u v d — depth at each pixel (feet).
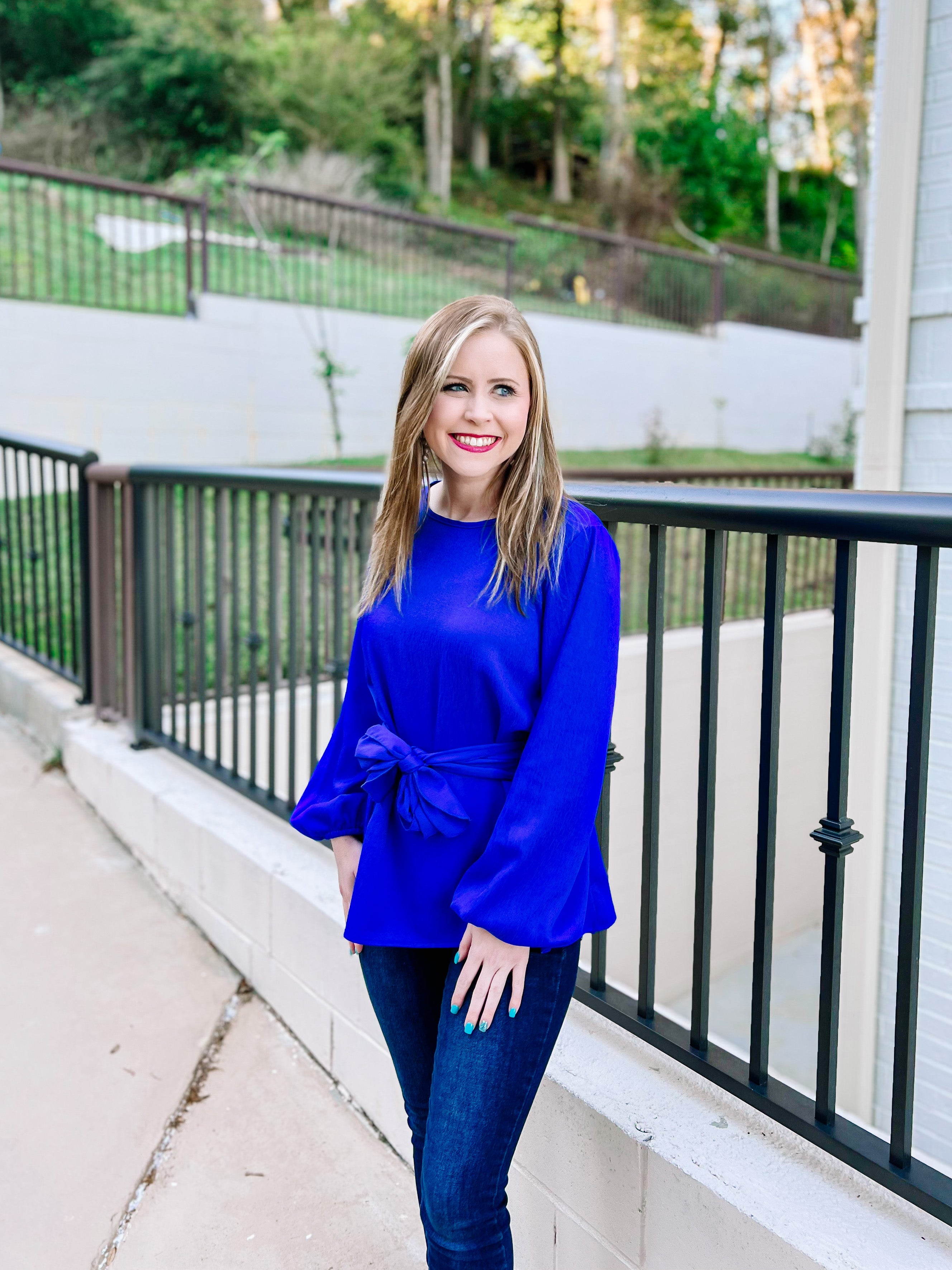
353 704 4.39
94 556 11.66
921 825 3.76
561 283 43.78
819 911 20.83
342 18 69.36
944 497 3.53
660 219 74.79
